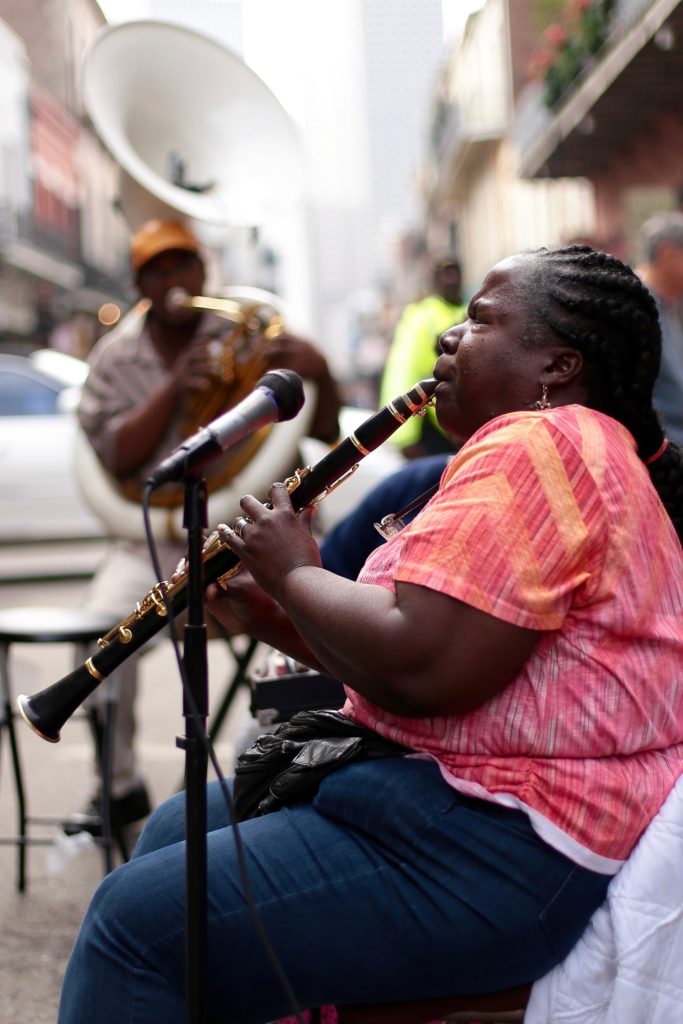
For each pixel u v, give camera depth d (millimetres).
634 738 1456
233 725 4836
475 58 28312
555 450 1441
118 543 3688
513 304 1562
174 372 3609
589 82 11375
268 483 3525
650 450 1650
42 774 4250
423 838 1479
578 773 1442
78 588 8445
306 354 3611
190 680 1493
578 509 1423
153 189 3639
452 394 1615
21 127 33125
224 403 3572
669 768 1500
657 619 1481
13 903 3213
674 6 8508
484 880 1456
